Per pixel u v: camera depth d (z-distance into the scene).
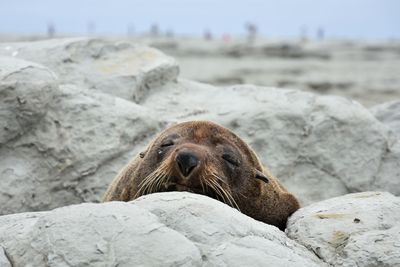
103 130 12.32
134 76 13.87
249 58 59.25
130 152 12.56
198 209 6.55
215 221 6.46
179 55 60.59
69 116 12.16
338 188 13.09
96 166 12.13
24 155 11.58
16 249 6.36
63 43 14.15
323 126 13.27
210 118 13.22
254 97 13.82
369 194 8.58
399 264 6.51
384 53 69.50
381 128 13.56
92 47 14.31
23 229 6.66
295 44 84.69
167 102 14.06
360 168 13.16
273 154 13.04
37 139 11.66
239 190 8.87
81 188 12.05
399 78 40.31
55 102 12.04
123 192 9.44
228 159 8.77
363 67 49.59
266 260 6.16
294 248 6.95
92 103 12.48
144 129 12.78
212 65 49.56
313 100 13.66
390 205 7.76
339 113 13.38
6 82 10.95
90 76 13.79
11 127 11.24
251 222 6.79
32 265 6.07
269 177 9.73
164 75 14.51
